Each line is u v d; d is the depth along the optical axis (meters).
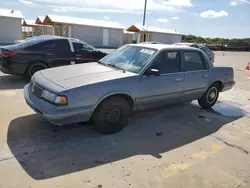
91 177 2.66
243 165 3.18
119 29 31.39
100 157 3.10
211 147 3.65
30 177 2.58
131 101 3.89
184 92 4.65
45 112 3.12
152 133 3.98
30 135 3.54
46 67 6.83
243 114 5.41
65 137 3.57
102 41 30.48
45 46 6.79
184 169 2.97
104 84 3.45
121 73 3.84
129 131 3.98
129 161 3.06
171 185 2.63
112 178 2.68
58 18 27.78
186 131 4.19
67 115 3.17
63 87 3.22
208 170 2.99
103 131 3.71
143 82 3.88
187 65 4.66
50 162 2.89
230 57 25.50
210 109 5.60
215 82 5.41
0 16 22.53
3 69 6.50
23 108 4.61
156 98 4.16
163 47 4.33
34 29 38.91
